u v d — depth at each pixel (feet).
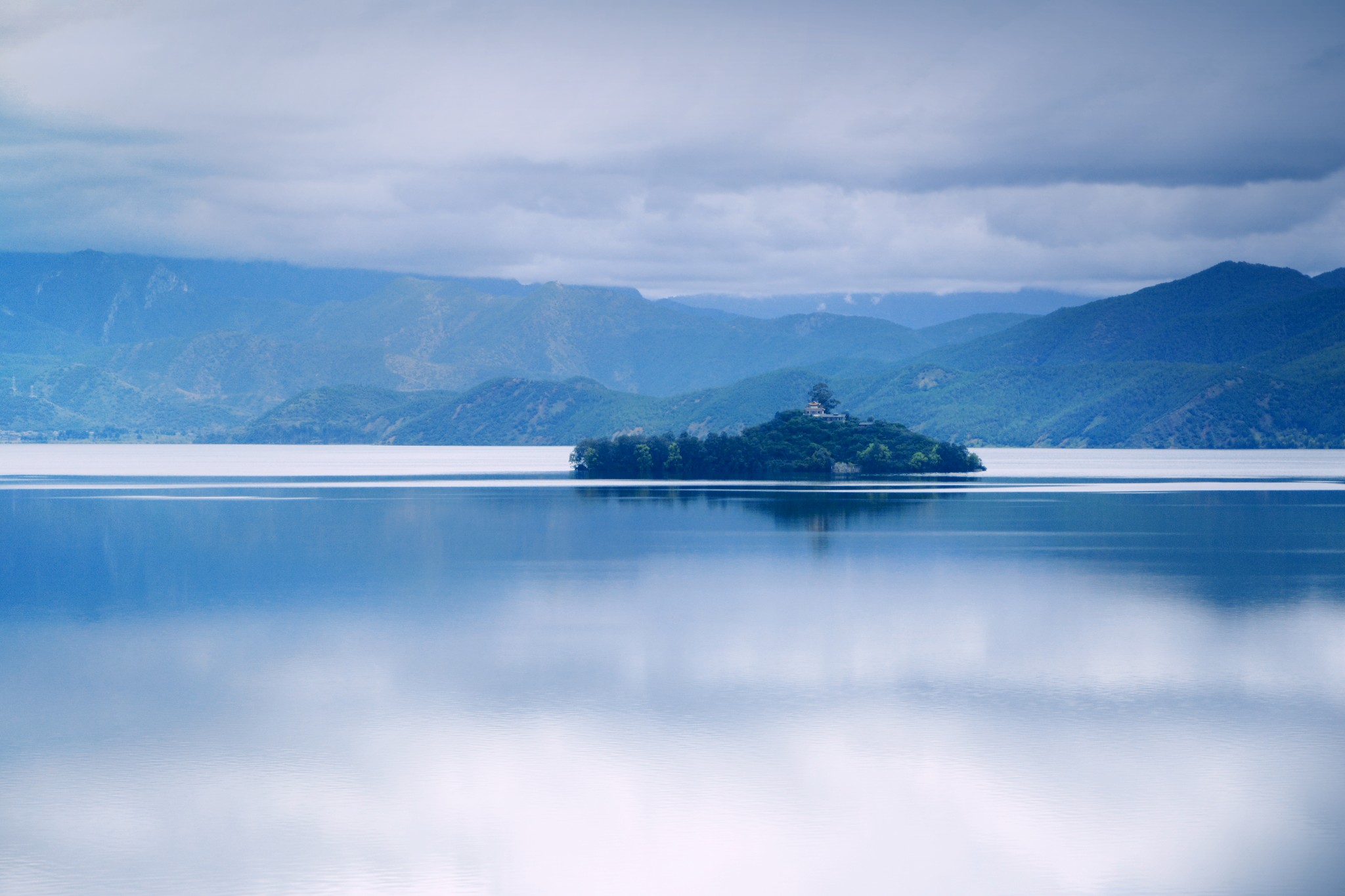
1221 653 292.40
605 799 186.80
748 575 439.22
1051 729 223.51
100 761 205.87
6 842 171.01
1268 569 452.35
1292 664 279.90
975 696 249.75
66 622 340.39
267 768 202.39
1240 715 232.94
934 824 175.52
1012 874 159.02
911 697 248.52
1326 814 179.01
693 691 254.47
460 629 326.44
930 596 385.29
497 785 193.47
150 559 490.49
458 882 157.48
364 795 189.06
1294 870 159.43
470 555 503.20
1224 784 191.72
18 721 231.71
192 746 214.28
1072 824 175.73
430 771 200.64
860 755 208.03
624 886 156.15
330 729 225.76
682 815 180.04
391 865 162.71
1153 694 250.98
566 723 229.45
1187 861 162.30
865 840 170.19
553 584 415.44
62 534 595.06
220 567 463.83
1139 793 188.03
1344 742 214.90
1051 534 599.57
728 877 158.61
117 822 177.47
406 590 401.29
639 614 352.08
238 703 244.83
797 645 304.50
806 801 185.78
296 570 455.22
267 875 160.15
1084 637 314.76
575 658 288.10
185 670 276.41
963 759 205.46
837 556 500.74
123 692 254.68
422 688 257.55
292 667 279.28
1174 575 435.94
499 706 242.37
